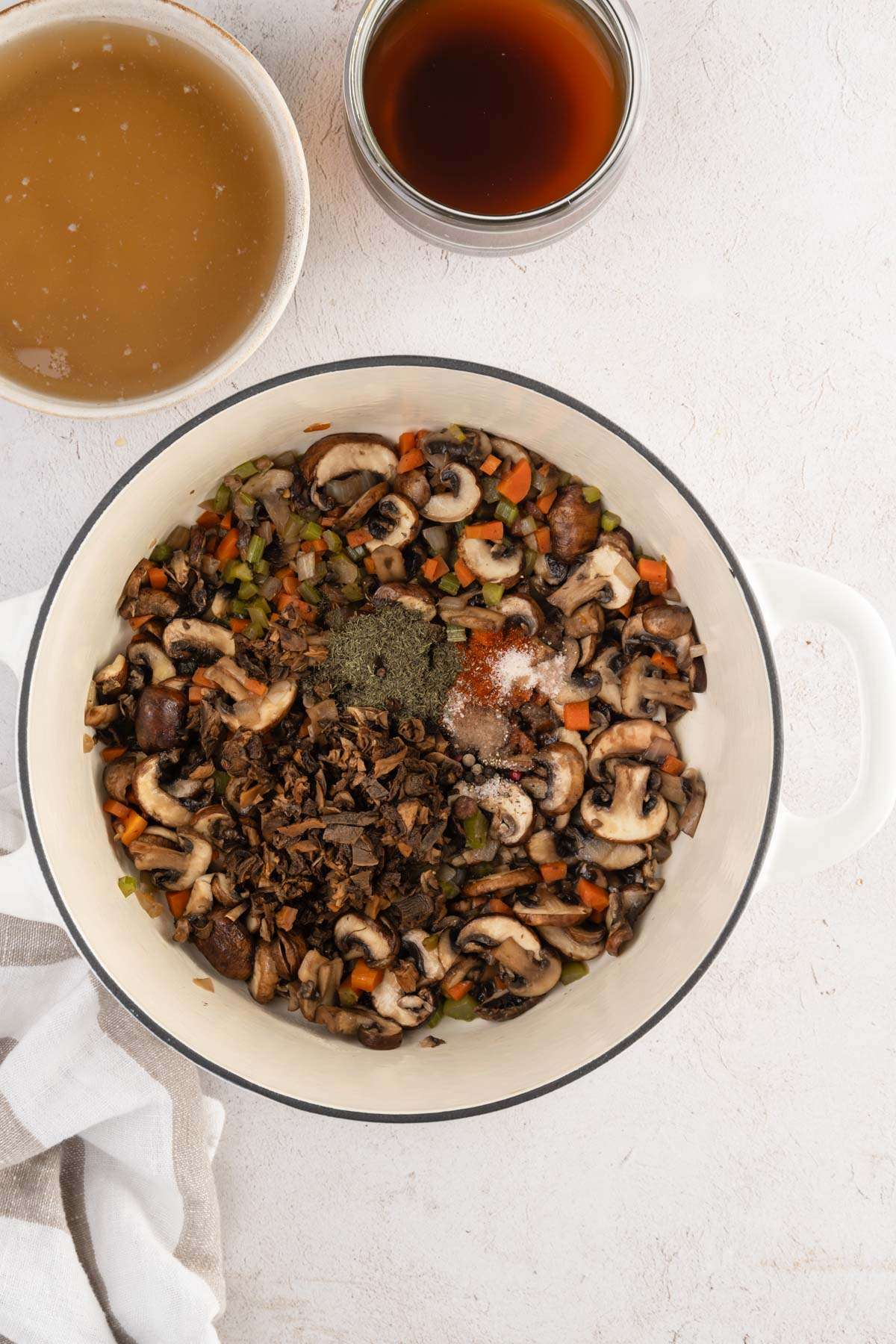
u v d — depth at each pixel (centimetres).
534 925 66
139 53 60
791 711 71
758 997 72
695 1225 73
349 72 62
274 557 66
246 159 61
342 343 69
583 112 63
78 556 60
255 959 65
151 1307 68
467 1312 72
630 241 69
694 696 66
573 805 66
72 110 60
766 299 69
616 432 61
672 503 62
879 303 69
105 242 61
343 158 68
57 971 69
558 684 66
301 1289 72
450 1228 72
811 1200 73
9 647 61
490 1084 64
